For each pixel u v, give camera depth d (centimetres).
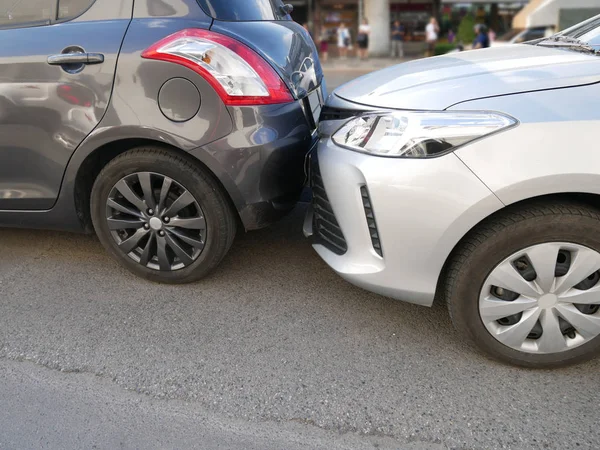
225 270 295
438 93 203
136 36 237
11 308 262
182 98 233
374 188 199
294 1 2125
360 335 238
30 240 333
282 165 249
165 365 221
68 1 251
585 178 181
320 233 246
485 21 2030
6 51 251
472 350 228
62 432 190
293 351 228
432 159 191
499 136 186
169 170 247
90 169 264
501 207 187
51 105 247
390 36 2066
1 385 212
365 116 211
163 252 267
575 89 190
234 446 183
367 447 182
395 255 205
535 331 207
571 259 194
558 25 1719
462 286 203
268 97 239
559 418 191
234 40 237
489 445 180
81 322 250
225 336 239
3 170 267
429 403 199
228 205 256
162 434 189
